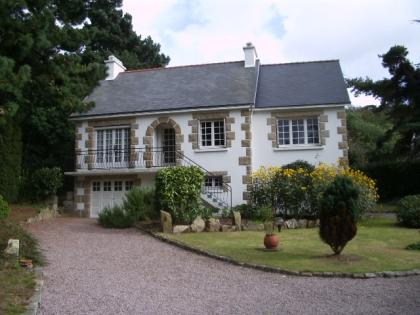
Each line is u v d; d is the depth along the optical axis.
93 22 32.97
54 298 6.82
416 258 9.35
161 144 20.94
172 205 14.39
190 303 6.68
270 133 19.30
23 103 15.60
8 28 12.97
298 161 18.45
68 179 24.11
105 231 14.47
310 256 9.81
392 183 24.17
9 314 5.61
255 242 11.80
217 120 19.61
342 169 16.77
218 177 19.25
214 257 10.13
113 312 6.18
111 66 23.88
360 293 7.04
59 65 14.70
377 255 9.72
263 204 16.05
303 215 15.64
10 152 18.02
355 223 9.50
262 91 20.83
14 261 8.56
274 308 6.38
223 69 22.75
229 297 7.01
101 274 8.64
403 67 21.70
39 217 17.23
